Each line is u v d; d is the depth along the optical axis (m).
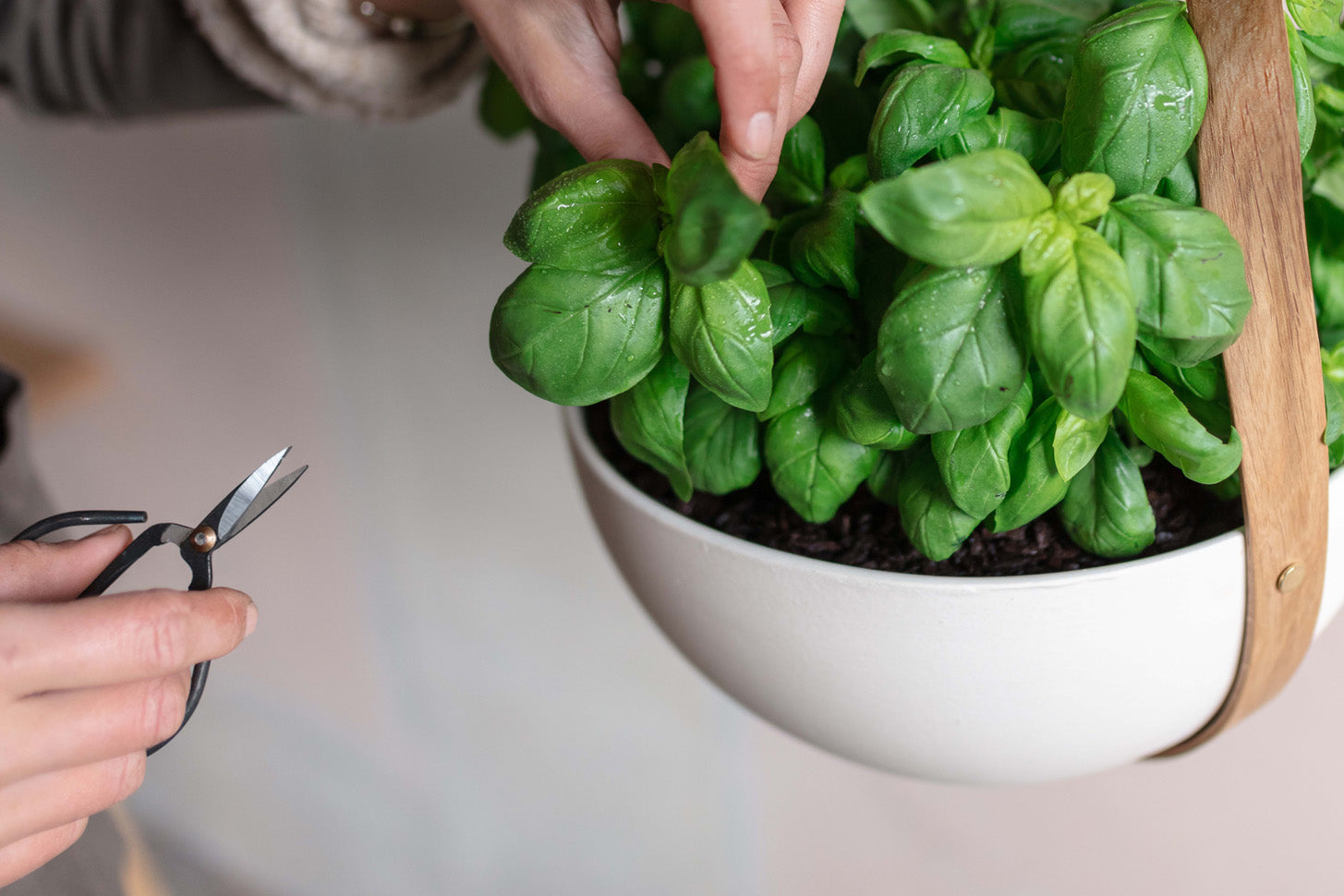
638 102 0.87
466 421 1.57
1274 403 0.70
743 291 0.69
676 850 1.17
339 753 1.42
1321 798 0.94
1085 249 0.67
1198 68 0.69
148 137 1.89
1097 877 0.96
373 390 1.63
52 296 1.91
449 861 1.29
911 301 0.69
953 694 0.75
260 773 1.43
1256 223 0.69
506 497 1.47
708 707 1.26
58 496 1.62
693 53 0.86
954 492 0.72
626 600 1.37
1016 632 0.73
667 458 0.74
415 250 1.64
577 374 0.71
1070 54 0.75
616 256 0.71
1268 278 0.70
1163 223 0.68
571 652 1.34
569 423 0.82
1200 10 0.69
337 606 1.49
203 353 1.78
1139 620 0.73
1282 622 0.74
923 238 0.66
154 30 1.10
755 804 1.16
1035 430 0.73
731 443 0.77
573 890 1.22
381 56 0.98
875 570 0.74
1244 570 0.73
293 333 1.78
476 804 1.29
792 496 0.76
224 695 1.49
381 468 1.54
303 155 1.69
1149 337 0.70
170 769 1.45
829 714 0.78
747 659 0.78
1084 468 0.74
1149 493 0.77
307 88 1.03
